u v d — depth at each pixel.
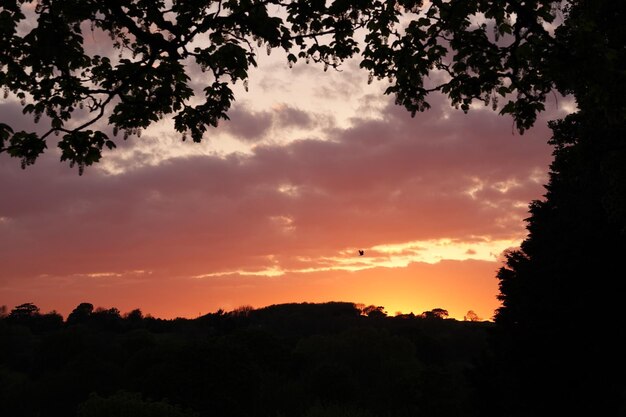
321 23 10.95
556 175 36.69
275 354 80.50
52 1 9.35
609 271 28.69
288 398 68.38
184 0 10.13
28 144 9.99
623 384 29.44
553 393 31.56
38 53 9.67
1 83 10.41
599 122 19.59
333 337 96.88
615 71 9.33
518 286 35.31
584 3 12.01
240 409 58.19
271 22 10.07
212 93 11.11
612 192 20.98
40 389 73.06
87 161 10.67
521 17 9.49
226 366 58.59
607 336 29.14
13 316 156.62
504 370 35.28
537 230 36.03
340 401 70.31
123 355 88.31
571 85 9.73
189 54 10.48
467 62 10.73
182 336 138.25
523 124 10.66
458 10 10.18
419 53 10.98
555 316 30.39
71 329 91.94
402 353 90.69
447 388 58.78
